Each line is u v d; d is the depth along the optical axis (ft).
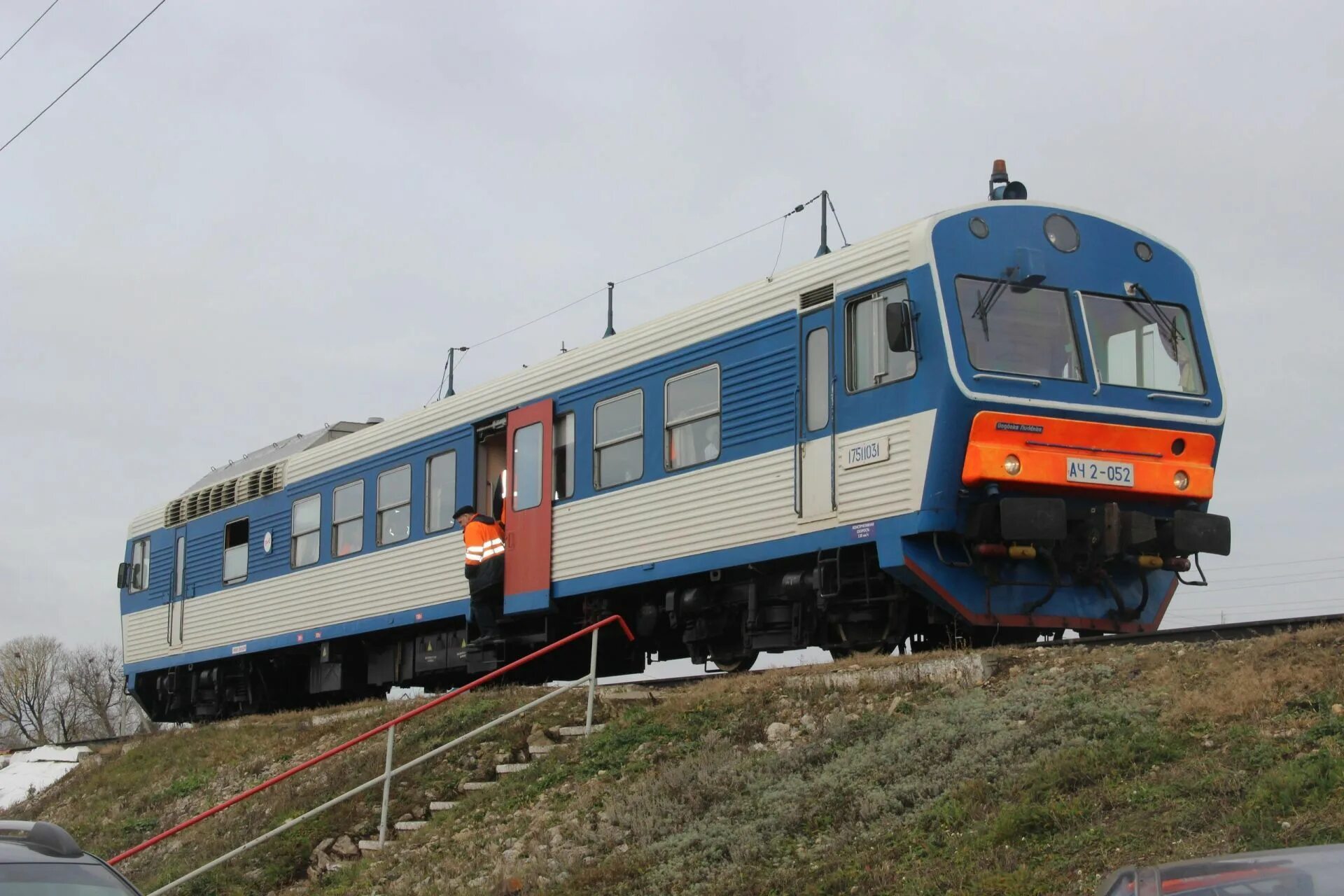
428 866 36.78
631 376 53.11
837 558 44.06
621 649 59.36
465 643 60.90
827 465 44.73
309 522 73.15
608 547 53.16
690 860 31.12
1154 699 30.53
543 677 62.13
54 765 70.03
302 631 72.49
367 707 55.93
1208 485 44.39
